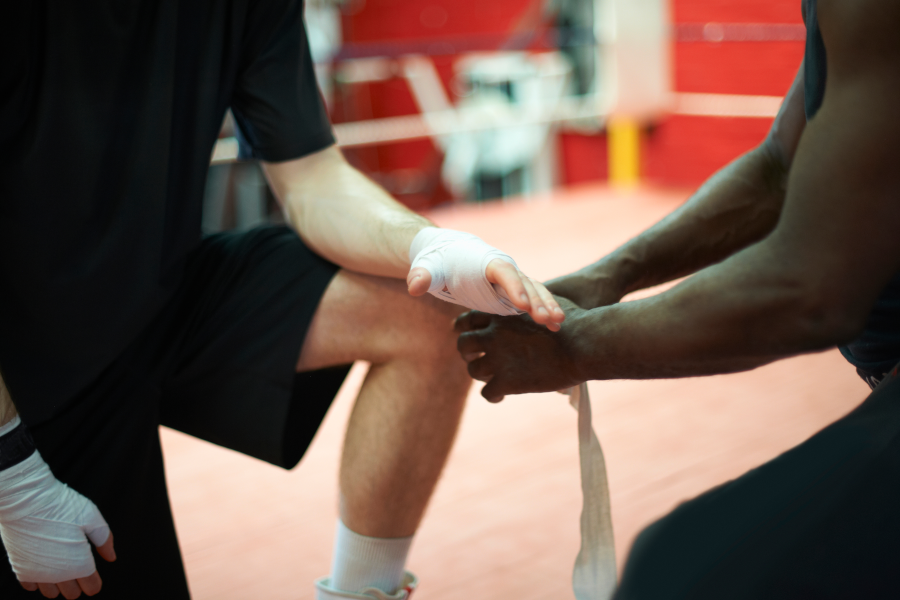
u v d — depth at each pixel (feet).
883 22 2.01
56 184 3.28
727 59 16.31
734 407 6.88
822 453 2.32
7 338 3.38
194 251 3.89
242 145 4.09
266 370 3.67
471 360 2.99
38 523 3.05
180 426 3.87
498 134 19.53
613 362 2.56
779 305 2.22
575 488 5.65
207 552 5.05
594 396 7.23
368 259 3.52
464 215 15.30
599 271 3.13
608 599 2.88
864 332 2.74
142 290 3.47
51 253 3.32
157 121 3.40
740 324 2.29
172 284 3.62
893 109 2.04
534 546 4.93
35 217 3.28
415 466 3.62
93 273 3.37
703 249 3.24
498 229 14.05
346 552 3.71
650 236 3.21
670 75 17.20
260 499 5.75
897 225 2.09
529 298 2.54
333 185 3.82
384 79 22.21
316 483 5.98
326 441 6.77
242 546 5.12
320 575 4.78
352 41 23.61
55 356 3.39
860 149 2.07
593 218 14.64
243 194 15.53
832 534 2.13
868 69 2.07
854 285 2.15
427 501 3.73
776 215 3.22
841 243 2.13
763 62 15.89
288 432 3.80
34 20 3.18
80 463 3.41
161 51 3.37
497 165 19.83
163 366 3.60
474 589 4.52
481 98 19.65
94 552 3.49
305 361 3.72
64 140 3.26
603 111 17.38
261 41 3.70
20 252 3.30
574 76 18.51
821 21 2.17
